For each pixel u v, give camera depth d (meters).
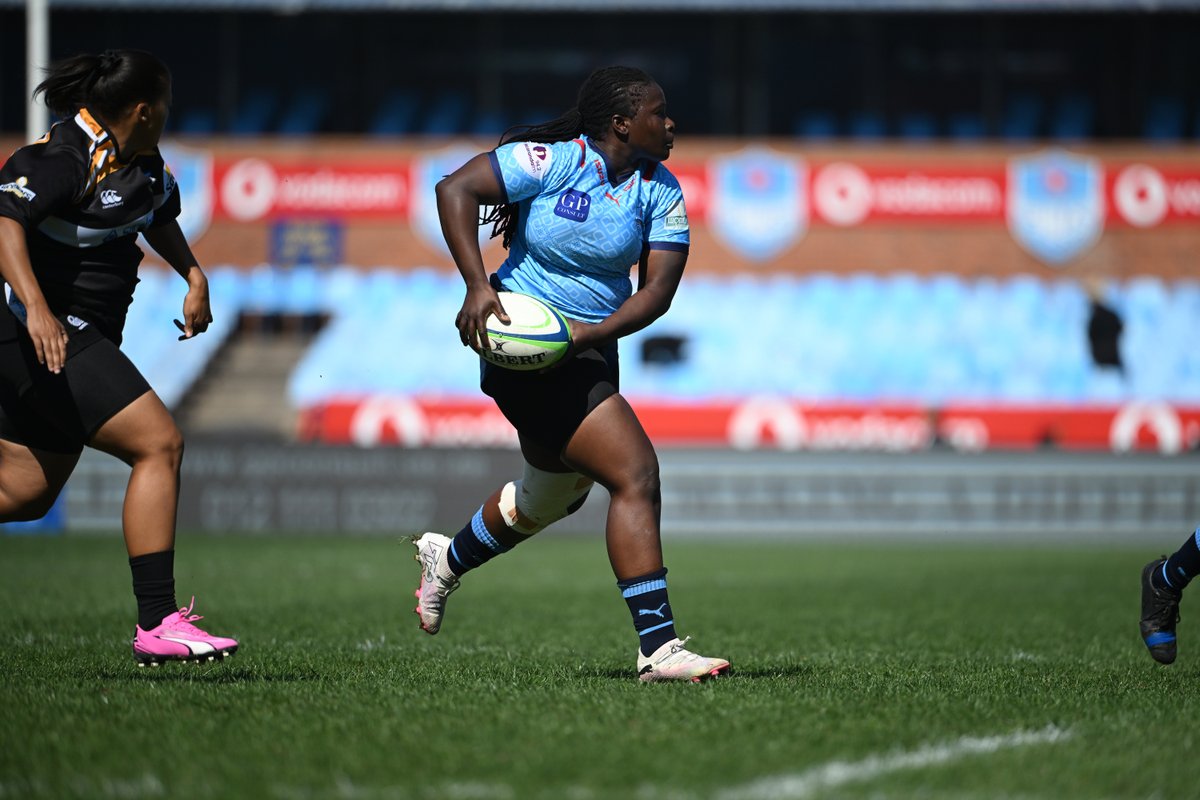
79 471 71.69
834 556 61.81
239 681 18.61
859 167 101.19
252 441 71.56
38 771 12.55
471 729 14.49
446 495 71.00
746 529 75.00
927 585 45.25
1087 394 99.56
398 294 101.50
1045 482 74.81
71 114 17.09
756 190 101.12
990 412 99.38
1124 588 44.03
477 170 17.39
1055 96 108.81
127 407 16.98
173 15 108.62
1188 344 100.19
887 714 15.69
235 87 109.88
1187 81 108.06
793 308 101.19
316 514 71.12
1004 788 12.08
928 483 74.75
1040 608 36.75
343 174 101.50
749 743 13.80
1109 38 107.75
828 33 108.56
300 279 101.38
